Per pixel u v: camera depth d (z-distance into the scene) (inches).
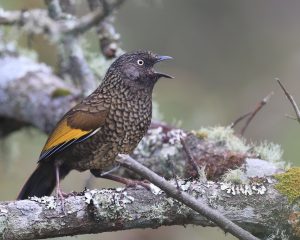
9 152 564.1
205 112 613.0
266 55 706.8
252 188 365.4
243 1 724.7
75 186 564.4
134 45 682.2
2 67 544.4
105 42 512.1
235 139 430.0
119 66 426.0
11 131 557.3
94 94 425.7
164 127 450.9
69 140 408.5
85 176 565.0
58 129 413.1
